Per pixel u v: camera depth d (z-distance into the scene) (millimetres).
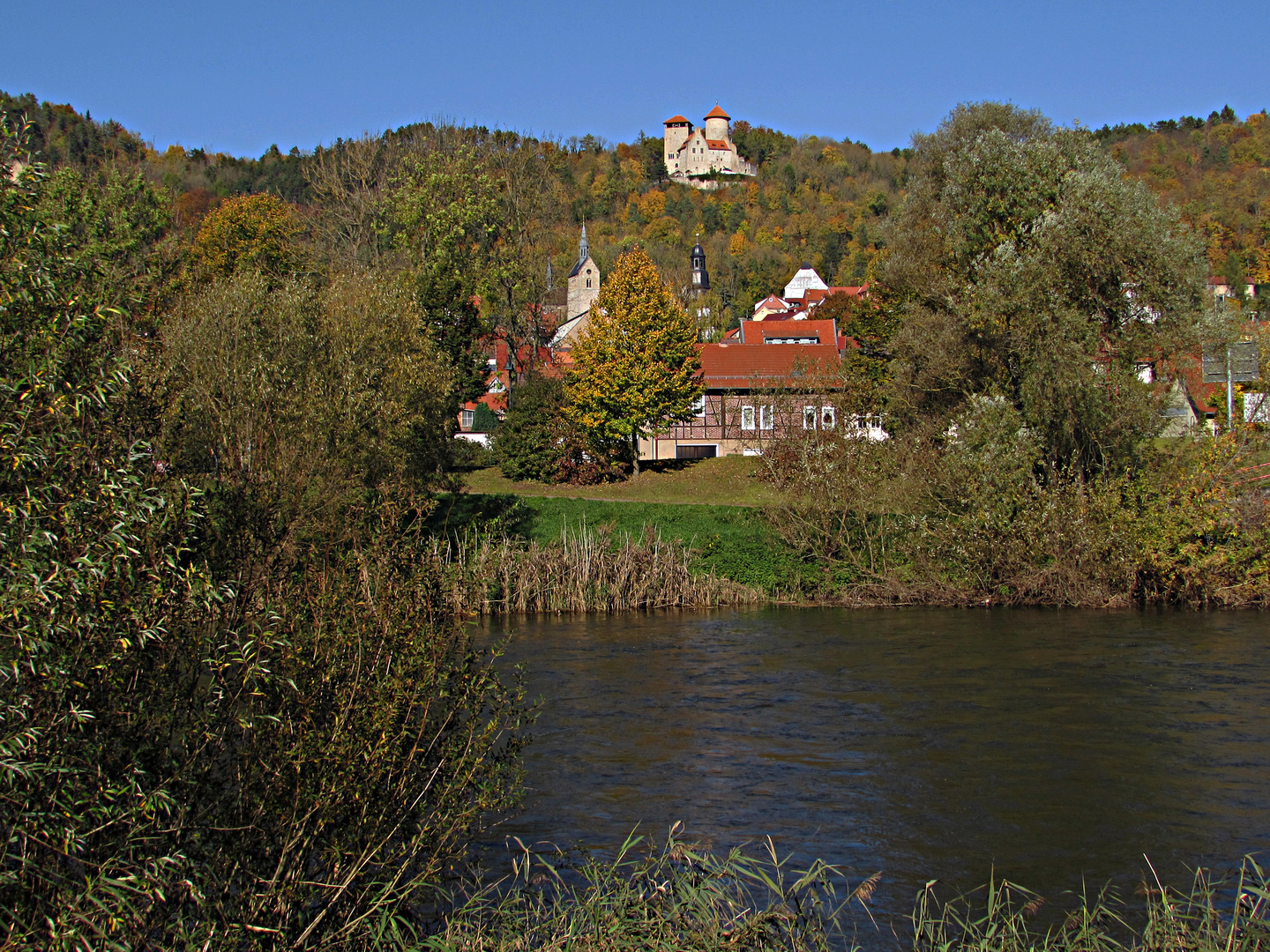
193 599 6555
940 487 31828
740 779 14156
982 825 12367
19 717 5465
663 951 7504
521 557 31547
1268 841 11805
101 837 6062
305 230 61969
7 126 6246
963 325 35219
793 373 52875
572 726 17062
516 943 7801
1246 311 37094
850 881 10703
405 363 29250
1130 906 10086
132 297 6895
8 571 5453
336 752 7051
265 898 6887
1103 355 30953
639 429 55781
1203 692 18906
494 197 56594
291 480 16562
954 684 20047
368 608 7793
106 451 6273
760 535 35094
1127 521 29094
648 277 55469
